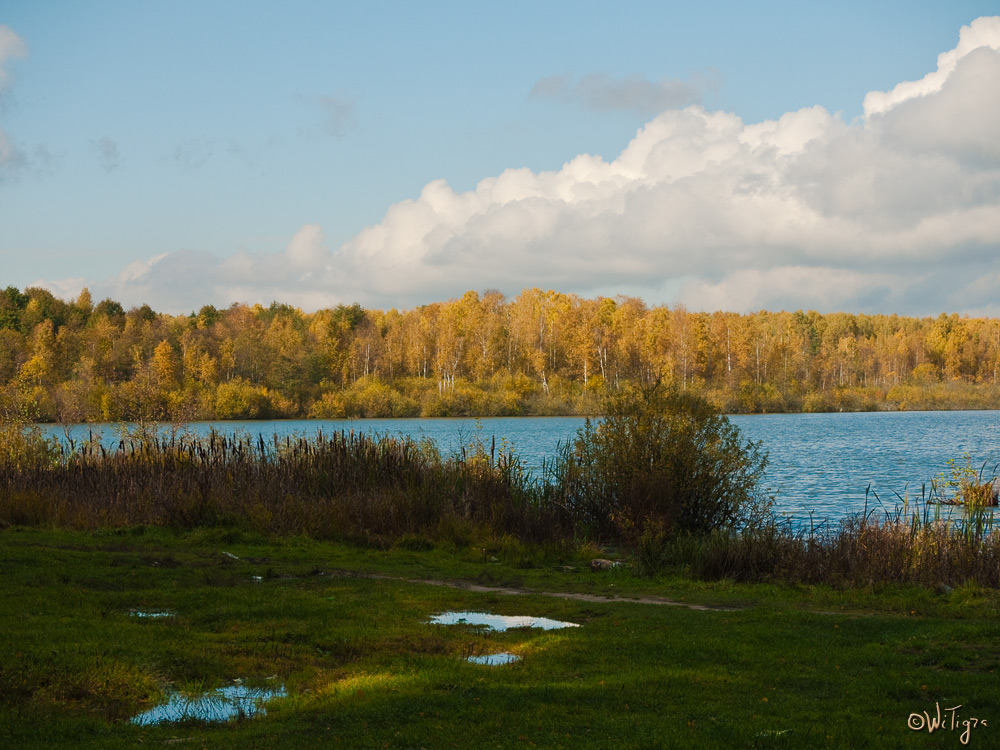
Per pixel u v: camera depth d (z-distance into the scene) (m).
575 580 14.30
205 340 112.94
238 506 18.86
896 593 13.23
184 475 20.59
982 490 21.30
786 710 7.16
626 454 19.19
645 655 9.05
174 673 8.09
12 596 10.71
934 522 16.80
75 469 21.56
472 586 13.65
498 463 22.17
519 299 136.00
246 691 7.78
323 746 6.23
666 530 17.59
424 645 9.47
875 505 26.66
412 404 98.19
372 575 14.15
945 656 8.87
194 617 10.28
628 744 6.20
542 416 97.62
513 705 7.23
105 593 11.27
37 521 18.27
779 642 9.63
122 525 17.98
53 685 7.38
